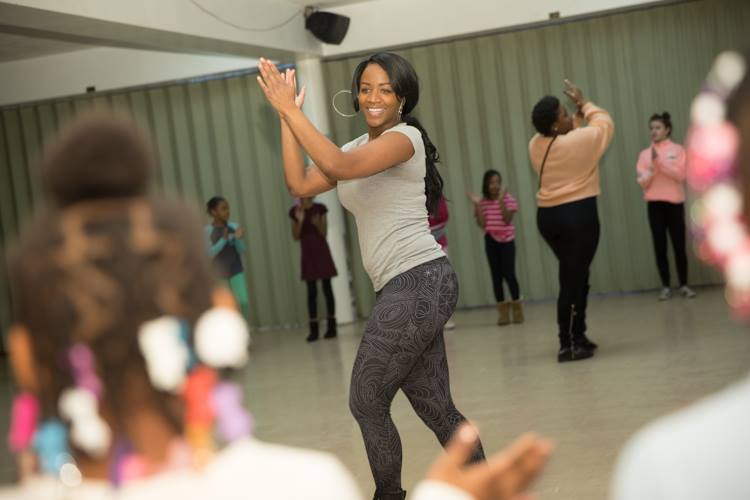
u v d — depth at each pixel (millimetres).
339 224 10820
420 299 3096
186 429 988
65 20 6836
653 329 7520
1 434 5996
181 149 11383
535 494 3699
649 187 9188
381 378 3078
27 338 970
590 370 6145
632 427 4594
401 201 3160
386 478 3109
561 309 6574
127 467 988
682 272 9305
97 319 943
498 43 10617
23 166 11570
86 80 11109
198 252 979
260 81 2928
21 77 11211
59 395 977
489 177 8898
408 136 3135
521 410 5246
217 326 967
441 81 10750
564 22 10438
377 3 10523
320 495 1017
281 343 9719
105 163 981
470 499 1146
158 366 953
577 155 6387
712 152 845
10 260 969
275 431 5453
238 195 11359
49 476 1007
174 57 10977
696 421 816
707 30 10148
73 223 965
